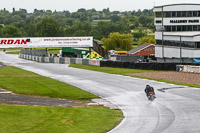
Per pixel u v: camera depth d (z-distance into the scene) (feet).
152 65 361.92
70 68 400.06
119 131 112.78
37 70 369.71
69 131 110.52
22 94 197.06
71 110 145.38
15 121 121.08
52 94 196.95
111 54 644.69
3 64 480.64
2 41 501.56
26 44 507.30
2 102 164.86
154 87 222.28
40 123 119.75
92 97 186.80
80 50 594.65
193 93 196.03
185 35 492.13
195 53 477.36
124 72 333.42
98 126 118.93
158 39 560.61
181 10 540.11
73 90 211.82
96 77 289.53
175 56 517.96
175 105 160.25
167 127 117.39
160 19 555.28
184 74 307.78
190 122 124.67
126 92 204.13
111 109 153.28
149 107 157.07
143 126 119.75
